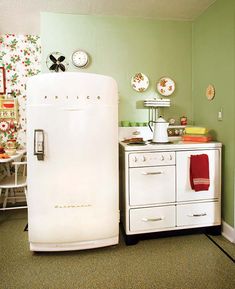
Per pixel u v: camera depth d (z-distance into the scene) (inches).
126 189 90.0
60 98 79.1
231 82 90.5
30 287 68.7
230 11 90.0
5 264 79.8
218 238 95.6
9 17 113.7
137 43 116.1
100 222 84.9
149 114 118.9
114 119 84.4
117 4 102.0
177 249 87.8
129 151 89.4
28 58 137.6
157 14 112.4
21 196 141.6
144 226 92.0
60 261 81.4
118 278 72.2
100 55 113.7
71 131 80.3
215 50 100.5
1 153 114.7
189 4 102.5
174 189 93.4
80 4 101.7
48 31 109.7
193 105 121.6
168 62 119.0
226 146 95.1
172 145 92.0
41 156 79.7
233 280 70.4
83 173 82.0
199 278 71.5
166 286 68.4
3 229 106.5
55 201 81.9
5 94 137.1
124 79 116.0
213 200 96.5
